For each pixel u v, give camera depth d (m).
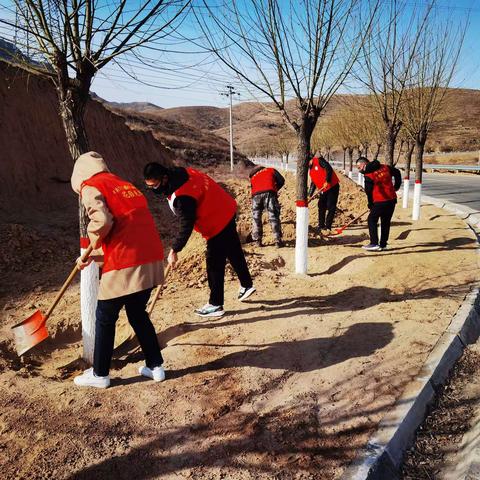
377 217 7.62
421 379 3.64
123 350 4.72
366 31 6.06
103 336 3.50
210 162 46.03
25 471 2.70
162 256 3.63
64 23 3.63
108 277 3.38
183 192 4.37
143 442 2.94
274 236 7.89
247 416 3.21
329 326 4.69
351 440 2.96
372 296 5.57
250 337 4.47
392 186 7.57
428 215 11.95
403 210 12.97
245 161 52.25
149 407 3.31
